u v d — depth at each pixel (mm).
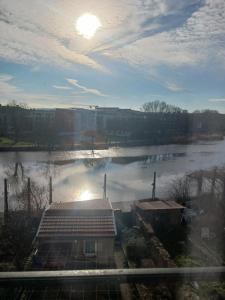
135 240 7559
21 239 7828
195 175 17266
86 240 6590
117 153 31562
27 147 32219
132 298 3609
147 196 15000
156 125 50969
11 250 7285
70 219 7332
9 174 19312
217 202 11984
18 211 9742
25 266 6117
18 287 1032
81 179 18891
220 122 53188
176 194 13773
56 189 16125
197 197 13305
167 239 9172
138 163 25344
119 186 17188
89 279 1050
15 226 8484
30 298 1574
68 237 6617
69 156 28578
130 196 15078
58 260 6098
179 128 51688
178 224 10352
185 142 43375
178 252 8133
